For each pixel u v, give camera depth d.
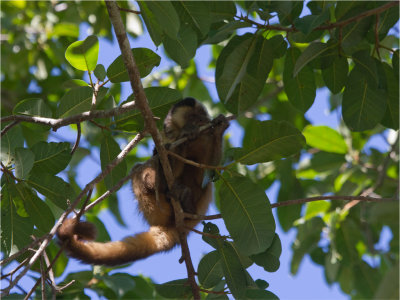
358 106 10.58
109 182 9.80
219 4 9.68
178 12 8.97
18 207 9.48
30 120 8.79
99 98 9.35
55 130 8.76
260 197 8.84
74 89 9.19
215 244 9.31
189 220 11.54
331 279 13.65
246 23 9.74
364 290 13.87
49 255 10.77
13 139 9.31
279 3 9.45
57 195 9.30
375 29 10.02
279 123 8.62
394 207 7.29
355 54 10.27
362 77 10.39
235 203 8.91
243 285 9.14
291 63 11.30
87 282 10.96
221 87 10.39
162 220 11.46
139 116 9.67
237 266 9.23
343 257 13.84
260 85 10.77
